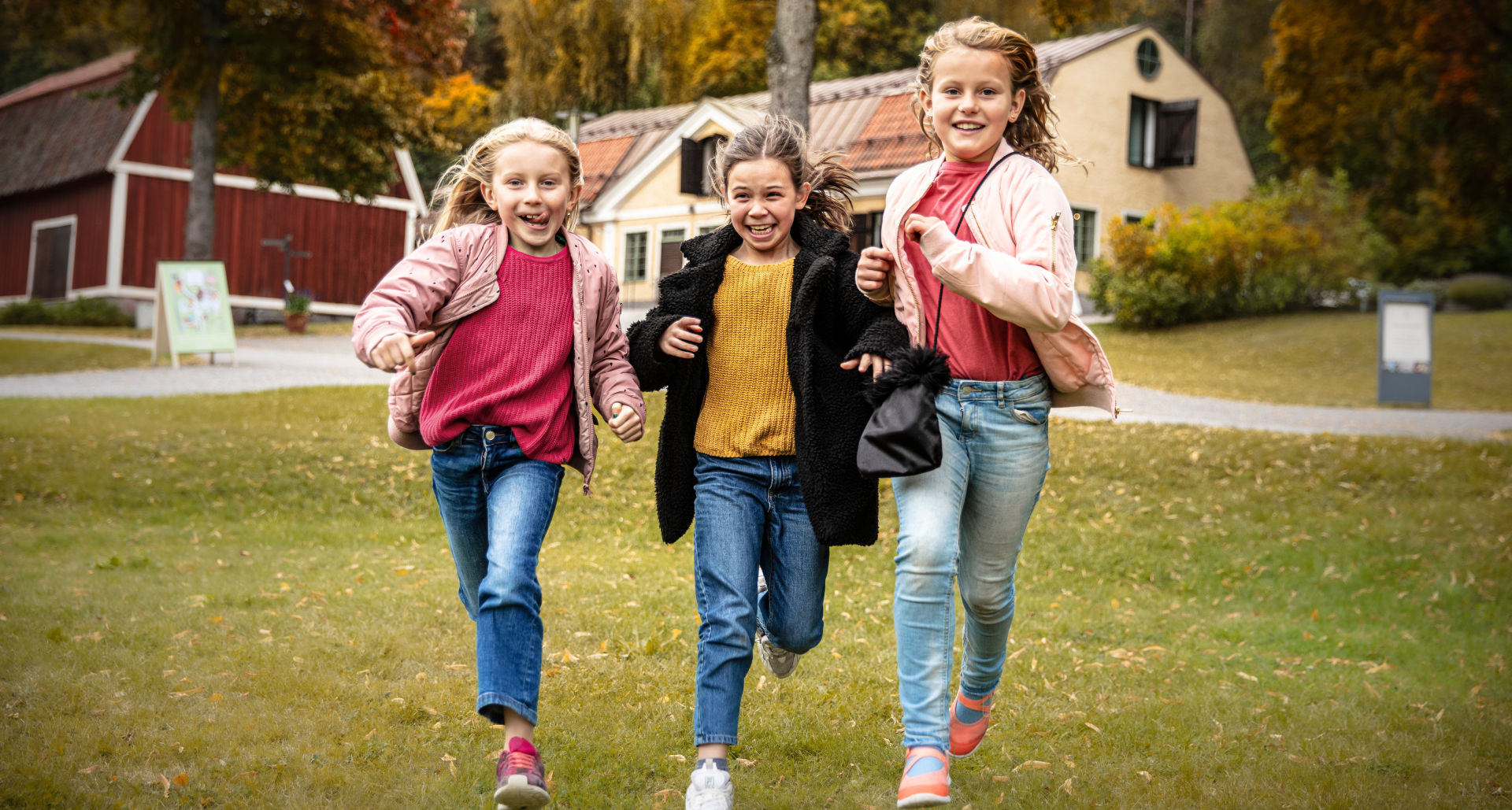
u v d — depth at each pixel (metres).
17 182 30.97
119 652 4.60
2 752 3.49
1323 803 3.51
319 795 3.29
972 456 3.19
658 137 32.41
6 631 4.88
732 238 3.38
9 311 27.23
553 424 3.21
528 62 25.80
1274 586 7.34
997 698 4.52
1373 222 32.16
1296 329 23.30
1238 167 31.41
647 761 3.68
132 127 28.47
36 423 10.66
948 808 3.40
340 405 11.92
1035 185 3.14
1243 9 47.12
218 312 16.86
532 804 2.90
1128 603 6.72
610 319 3.39
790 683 4.57
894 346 3.11
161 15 21.50
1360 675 5.25
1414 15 18.41
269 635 4.96
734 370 3.30
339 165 23.91
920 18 41.66
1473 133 18.53
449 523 3.32
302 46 23.23
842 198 3.51
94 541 7.36
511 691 2.96
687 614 5.61
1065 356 3.13
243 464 9.47
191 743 3.62
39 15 22.97
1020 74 3.26
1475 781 3.79
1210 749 4.00
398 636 5.00
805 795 3.46
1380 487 9.77
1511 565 7.72
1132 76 28.80
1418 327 15.83
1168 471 9.98
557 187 3.24
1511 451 10.97
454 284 3.17
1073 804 3.44
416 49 25.22
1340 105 20.30
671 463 3.35
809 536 3.31
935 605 3.07
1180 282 24.23
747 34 36.94
